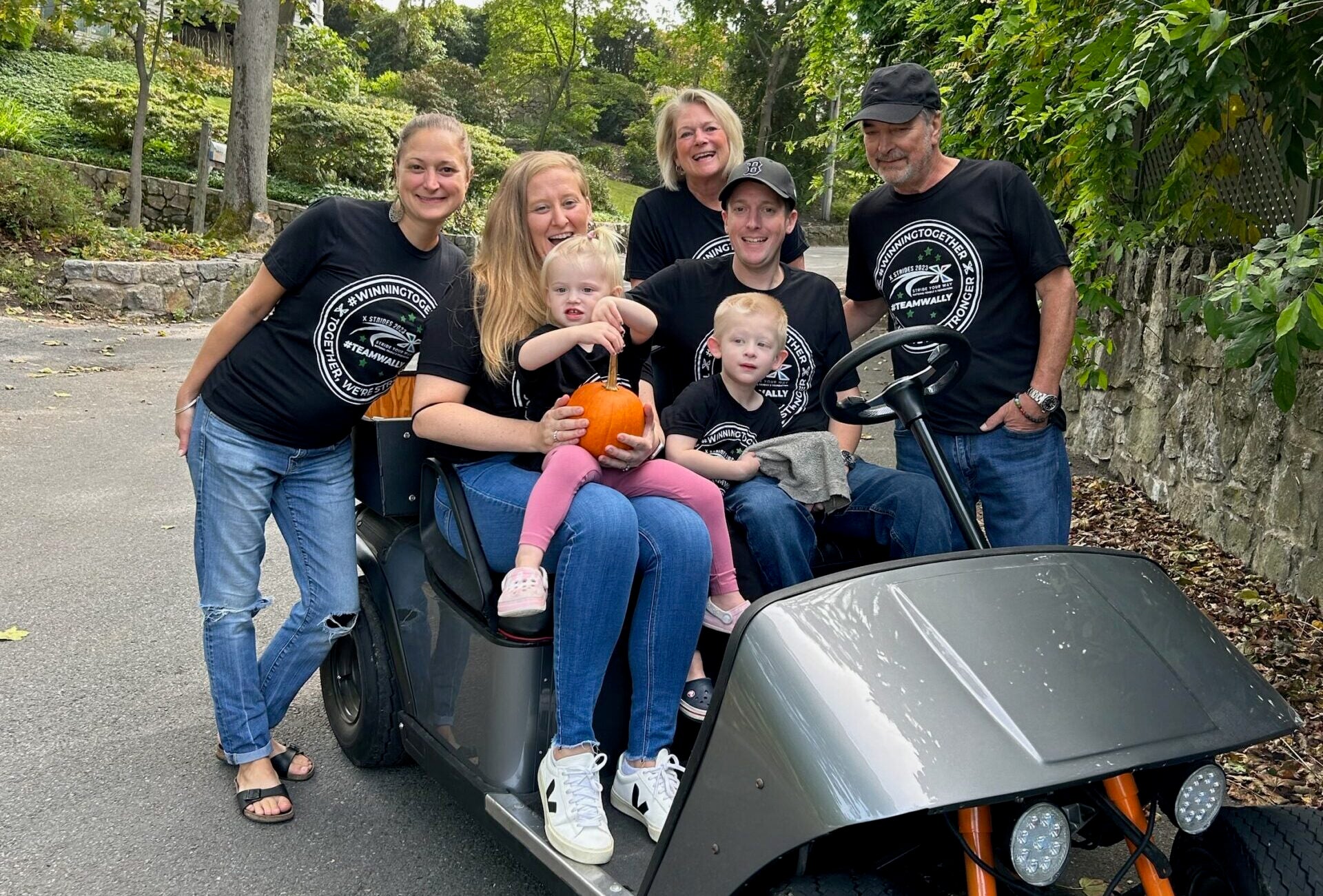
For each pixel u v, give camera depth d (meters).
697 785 1.99
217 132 17.52
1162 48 3.46
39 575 4.78
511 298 2.76
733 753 1.93
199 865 2.86
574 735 2.43
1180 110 3.70
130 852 2.90
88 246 12.30
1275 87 3.54
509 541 2.66
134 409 7.82
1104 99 3.81
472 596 2.65
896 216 3.43
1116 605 2.14
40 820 3.04
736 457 2.93
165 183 15.77
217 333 3.00
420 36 40.56
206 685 3.85
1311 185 4.80
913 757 1.76
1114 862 2.90
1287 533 4.80
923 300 3.39
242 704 3.12
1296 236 2.91
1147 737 1.89
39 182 12.45
